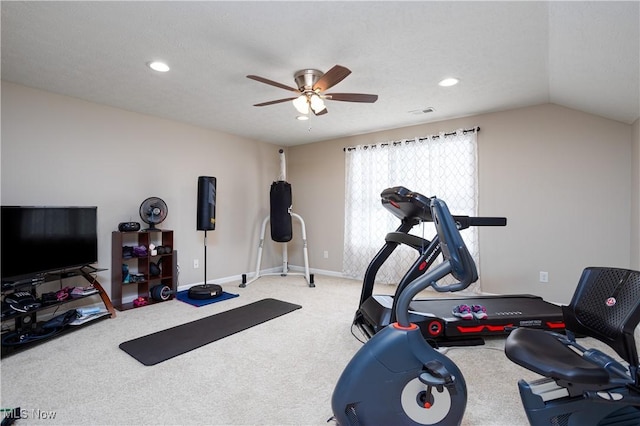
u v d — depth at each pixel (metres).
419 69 2.67
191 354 2.43
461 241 1.42
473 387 2.00
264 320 3.16
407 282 2.34
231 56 2.45
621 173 3.20
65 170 3.29
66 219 3.01
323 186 5.40
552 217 3.54
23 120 3.03
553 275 3.54
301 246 5.70
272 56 2.44
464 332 2.62
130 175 3.80
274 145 5.64
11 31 2.10
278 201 4.85
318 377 2.12
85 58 2.48
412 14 1.92
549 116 3.54
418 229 4.32
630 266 3.15
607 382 1.18
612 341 1.46
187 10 1.89
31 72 2.74
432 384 1.38
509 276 3.78
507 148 3.78
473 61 2.52
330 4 1.83
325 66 2.61
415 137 4.42
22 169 3.03
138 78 2.86
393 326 1.52
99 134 3.54
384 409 1.45
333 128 4.60
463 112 3.86
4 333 2.60
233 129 4.67
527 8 1.84
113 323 3.06
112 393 1.92
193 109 3.74
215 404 1.82
